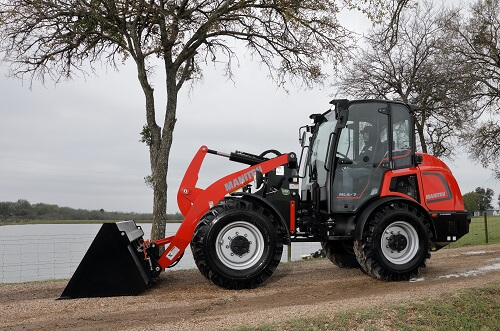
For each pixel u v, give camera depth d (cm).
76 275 735
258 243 786
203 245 761
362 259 834
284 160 843
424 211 855
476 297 666
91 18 1005
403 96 1989
